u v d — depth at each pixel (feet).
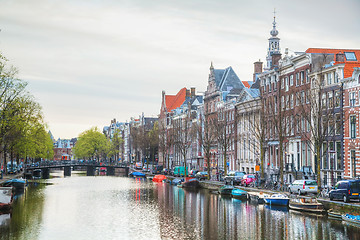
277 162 269.44
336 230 134.31
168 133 507.71
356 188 153.28
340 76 208.95
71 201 220.43
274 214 166.50
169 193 260.83
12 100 237.45
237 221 156.46
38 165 458.09
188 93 512.63
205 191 271.08
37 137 333.83
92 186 319.06
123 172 593.01
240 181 258.16
